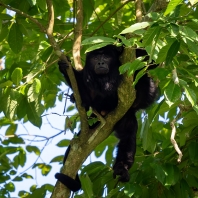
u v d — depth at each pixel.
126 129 10.23
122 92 8.21
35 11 10.27
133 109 10.03
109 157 11.38
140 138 10.05
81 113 8.48
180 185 9.36
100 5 12.23
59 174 8.59
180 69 7.14
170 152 9.54
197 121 9.05
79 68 8.79
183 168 9.53
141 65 6.62
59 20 10.91
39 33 11.57
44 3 9.89
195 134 9.65
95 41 6.54
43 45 11.08
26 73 10.90
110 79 9.67
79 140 8.66
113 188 9.95
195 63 7.84
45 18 10.98
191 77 7.13
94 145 8.64
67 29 11.12
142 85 9.62
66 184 8.59
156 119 10.62
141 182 9.51
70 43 11.25
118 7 11.35
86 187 8.76
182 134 9.24
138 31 6.57
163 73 6.55
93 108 9.13
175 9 6.76
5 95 8.63
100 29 11.41
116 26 11.59
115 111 8.55
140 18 8.32
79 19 9.08
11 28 10.05
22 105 9.21
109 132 8.70
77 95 8.34
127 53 7.87
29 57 11.80
